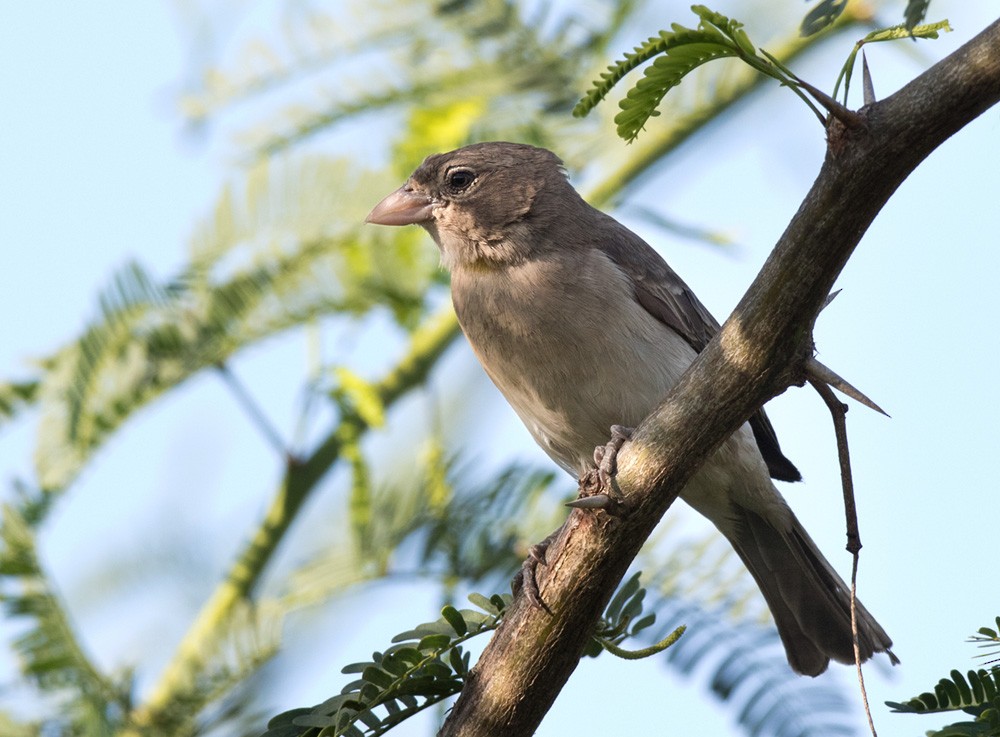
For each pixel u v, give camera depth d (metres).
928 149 4.56
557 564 5.46
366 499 7.54
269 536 7.64
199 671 7.12
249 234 8.24
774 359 5.05
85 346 7.82
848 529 5.24
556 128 9.27
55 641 6.99
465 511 7.40
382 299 8.34
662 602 6.89
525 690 5.45
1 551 7.09
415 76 8.98
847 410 5.16
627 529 5.36
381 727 5.39
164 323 7.94
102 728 6.88
